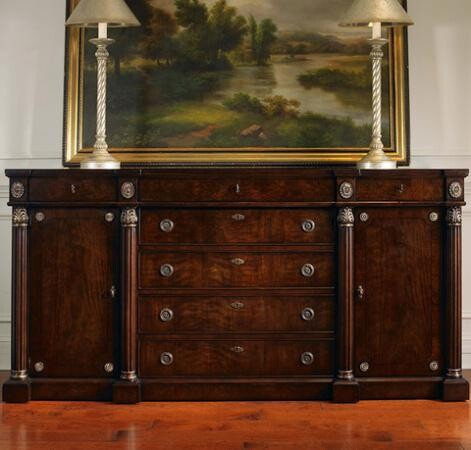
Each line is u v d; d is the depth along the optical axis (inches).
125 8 170.7
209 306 160.1
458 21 188.9
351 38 185.5
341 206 158.1
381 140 185.2
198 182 158.7
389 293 160.7
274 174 158.4
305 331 160.4
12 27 188.7
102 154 168.4
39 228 160.1
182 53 185.3
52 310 160.2
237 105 185.0
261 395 160.1
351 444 135.3
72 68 185.2
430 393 161.5
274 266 160.1
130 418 149.4
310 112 185.0
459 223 159.8
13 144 189.8
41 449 132.6
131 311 158.6
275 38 185.5
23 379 159.9
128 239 158.1
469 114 189.5
